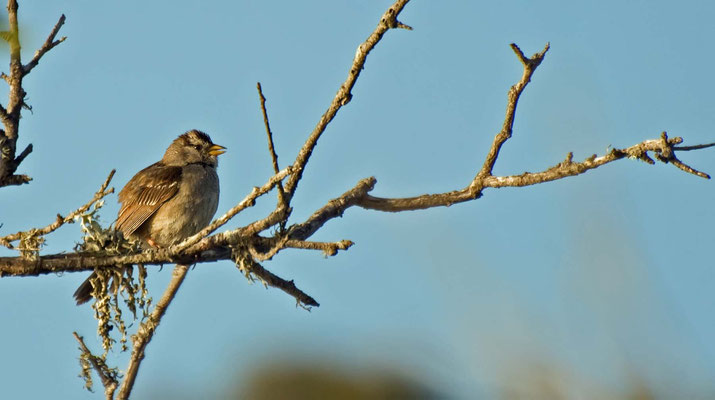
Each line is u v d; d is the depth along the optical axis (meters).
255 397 7.03
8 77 8.66
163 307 10.00
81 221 9.66
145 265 9.80
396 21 7.48
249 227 8.64
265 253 8.53
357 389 6.26
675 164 7.91
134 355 10.03
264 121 7.74
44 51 8.77
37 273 9.41
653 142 7.88
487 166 9.38
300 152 8.22
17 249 9.33
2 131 8.65
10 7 5.94
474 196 9.50
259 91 7.59
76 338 9.80
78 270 9.58
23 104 8.78
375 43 7.62
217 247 9.11
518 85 8.89
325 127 8.12
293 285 9.37
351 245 7.94
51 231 9.35
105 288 9.78
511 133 9.19
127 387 10.03
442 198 9.73
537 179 8.93
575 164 8.43
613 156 8.09
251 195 8.20
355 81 7.82
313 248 7.98
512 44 8.65
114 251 9.70
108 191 9.62
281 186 8.14
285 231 8.91
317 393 6.73
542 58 8.79
